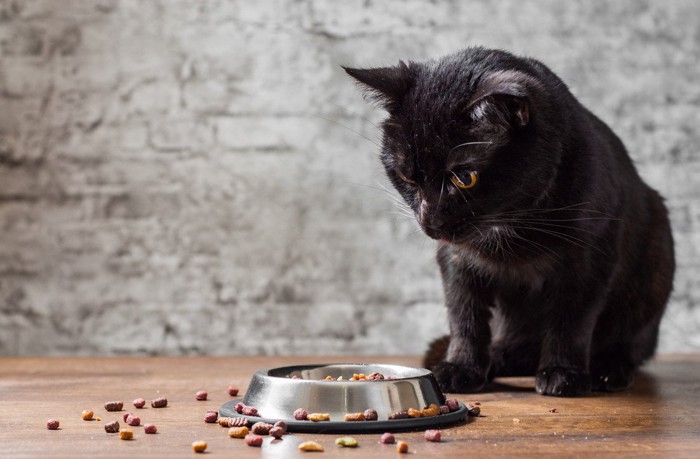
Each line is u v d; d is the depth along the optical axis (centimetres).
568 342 102
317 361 136
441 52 150
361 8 151
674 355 142
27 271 150
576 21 150
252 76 151
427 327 149
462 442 79
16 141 150
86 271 150
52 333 150
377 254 149
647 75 150
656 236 112
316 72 151
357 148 150
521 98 90
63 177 150
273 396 84
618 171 106
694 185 150
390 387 84
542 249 98
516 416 89
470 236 96
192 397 100
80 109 150
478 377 102
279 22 151
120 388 107
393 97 97
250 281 150
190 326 150
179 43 151
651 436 81
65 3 151
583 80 150
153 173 150
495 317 110
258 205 150
